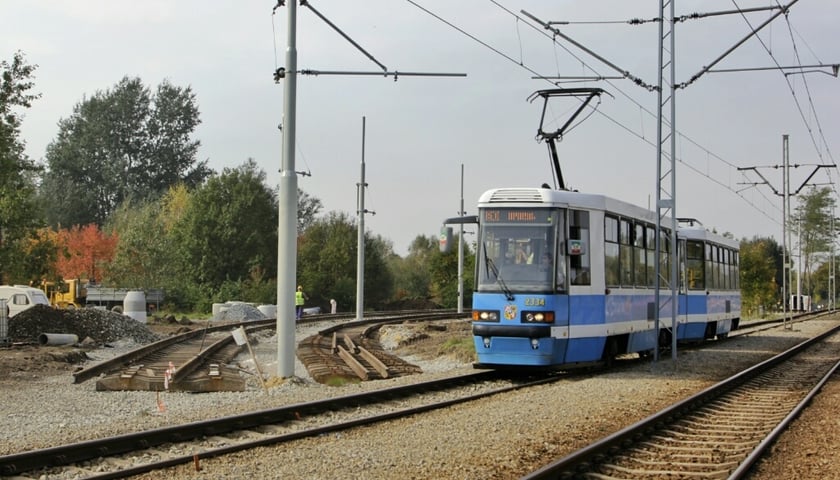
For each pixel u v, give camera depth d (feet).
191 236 241.14
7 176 131.64
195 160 364.58
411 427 41.63
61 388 59.36
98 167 352.69
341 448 35.96
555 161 77.82
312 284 248.73
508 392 56.85
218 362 77.87
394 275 308.60
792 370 77.30
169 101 359.46
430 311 219.00
